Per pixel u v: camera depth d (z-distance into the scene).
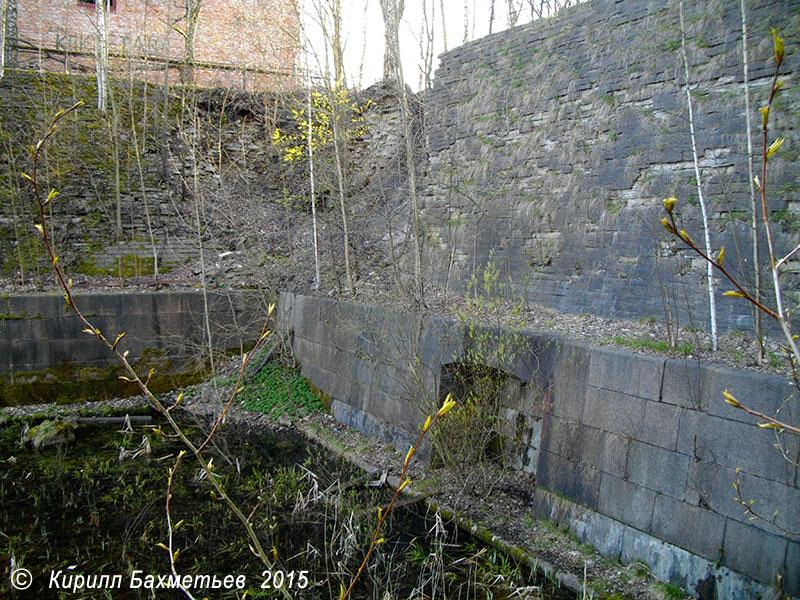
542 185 8.96
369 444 8.95
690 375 5.02
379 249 12.91
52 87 14.95
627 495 5.44
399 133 13.88
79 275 12.88
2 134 13.43
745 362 5.29
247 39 19.05
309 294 11.96
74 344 11.02
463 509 6.83
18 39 16.27
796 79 6.38
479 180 10.02
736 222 6.61
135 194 14.48
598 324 7.38
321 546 6.23
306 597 5.30
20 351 10.65
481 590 5.40
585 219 8.23
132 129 14.80
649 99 7.69
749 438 4.58
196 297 12.00
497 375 7.52
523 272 9.03
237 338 12.44
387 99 15.21
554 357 6.31
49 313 10.82
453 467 7.27
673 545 5.02
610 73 8.18
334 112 11.45
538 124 9.16
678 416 5.09
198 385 11.77
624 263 7.70
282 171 15.31
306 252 13.85
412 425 8.29
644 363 5.39
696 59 7.23
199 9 18.38
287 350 12.04
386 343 8.87
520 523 6.42
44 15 17.66
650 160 7.55
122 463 8.50
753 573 4.46
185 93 16.14
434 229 10.88
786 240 6.19
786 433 4.35
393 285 10.86
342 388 10.14
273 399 11.01
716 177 6.85
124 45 16.03
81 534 6.39
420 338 8.15
